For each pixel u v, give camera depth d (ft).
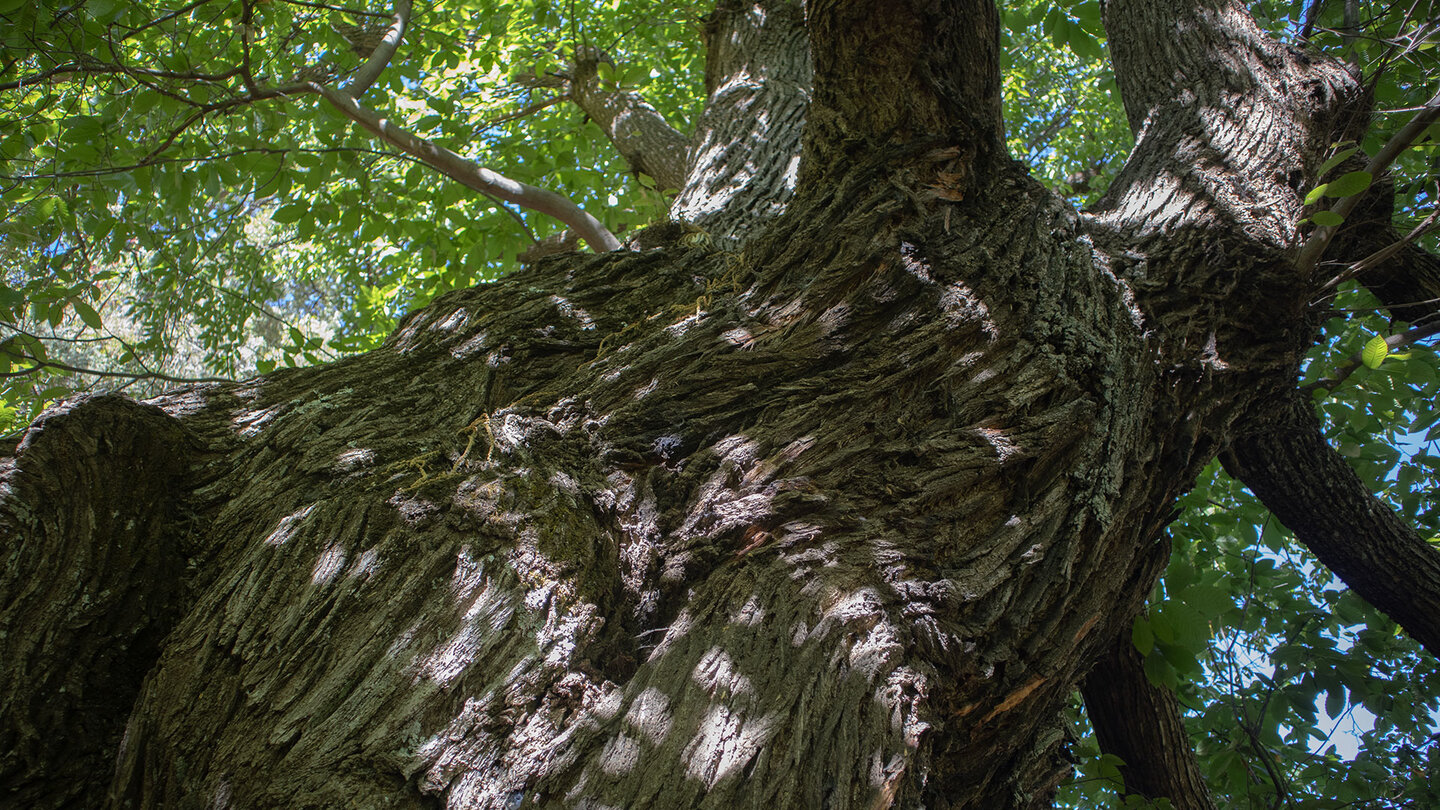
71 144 10.91
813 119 8.14
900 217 7.16
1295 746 14.44
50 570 4.94
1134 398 6.79
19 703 4.53
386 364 7.14
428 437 6.23
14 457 5.40
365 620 4.80
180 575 5.38
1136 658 11.60
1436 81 12.22
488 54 18.44
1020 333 6.73
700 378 6.30
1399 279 12.79
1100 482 6.19
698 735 4.38
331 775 4.15
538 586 4.98
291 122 15.33
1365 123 10.53
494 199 13.28
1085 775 12.71
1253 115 9.72
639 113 17.15
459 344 7.29
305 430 6.31
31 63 12.12
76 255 12.85
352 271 22.31
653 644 5.05
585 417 6.18
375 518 5.34
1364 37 10.36
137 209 14.12
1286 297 7.97
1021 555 5.69
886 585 5.23
